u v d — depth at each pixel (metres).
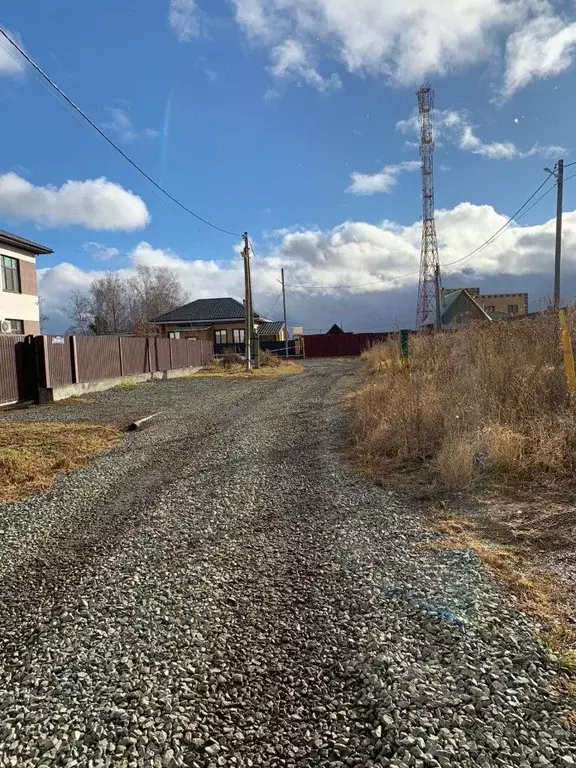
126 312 56.88
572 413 5.29
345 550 3.40
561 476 4.31
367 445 6.17
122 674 2.20
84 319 54.03
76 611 2.78
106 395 13.66
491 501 4.05
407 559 3.15
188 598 2.86
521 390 6.02
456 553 3.15
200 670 2.19
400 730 1.74
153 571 3.24
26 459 6.34
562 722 1.71
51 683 2.16
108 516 4.38
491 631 2.28
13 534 4.02
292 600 2.78
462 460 4.57
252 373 21.02
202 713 1.92
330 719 1.85
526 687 1.90
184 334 38.84
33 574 3.30
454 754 1.61
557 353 7.04
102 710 1.97
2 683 2.19
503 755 1.59
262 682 2.09
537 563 2.95
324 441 6.98
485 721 1.75
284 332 46.31
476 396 6.31
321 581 2.98
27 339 12.24
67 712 1.97
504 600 2.53
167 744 1.77
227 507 4.45
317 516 4.12
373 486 4.82
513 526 3.52
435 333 14.20
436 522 3.75
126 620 2.65
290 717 1.88
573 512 3.61
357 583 2.90
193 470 5.80
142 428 8.72
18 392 11.88
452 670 2.04
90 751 1.76
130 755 1.73
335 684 2.05
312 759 1.67
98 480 5.54
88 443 7.42
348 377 16.64
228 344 37.09
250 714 1.91
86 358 14.53
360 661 2.17
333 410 9.66
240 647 2.36
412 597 2.66
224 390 14.48
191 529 3.96
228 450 6.74
